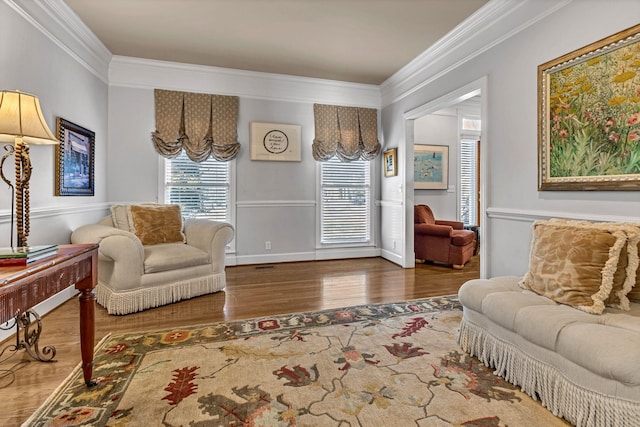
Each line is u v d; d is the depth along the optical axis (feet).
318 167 16.42
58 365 6.33
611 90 6.73
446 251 15.03
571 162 7.57
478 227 18.67
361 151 16.83
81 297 5.58
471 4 9.50
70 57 10.36
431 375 6.00
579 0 7.36
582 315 5.22
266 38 11.62
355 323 8.43
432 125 19.15
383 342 7.34
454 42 11.35
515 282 6.96
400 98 15.24
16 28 7.92
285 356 6.70
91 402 5.20
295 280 12.75
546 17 8.14
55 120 9.53
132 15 10.08
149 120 13.88
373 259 16.92
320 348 7.05
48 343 7.26
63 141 9.87
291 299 10.44
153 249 10.23
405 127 14.89
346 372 6.09
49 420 4.79
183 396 5.36
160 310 9.41
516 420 4.82
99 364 6.36
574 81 7.43
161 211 11.66
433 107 12.75
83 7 9.60
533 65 8.52
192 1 9.37
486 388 5.61
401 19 10.33
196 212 14.69
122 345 7.16
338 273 13.91
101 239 8.73
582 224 6.40
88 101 11.59
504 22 9.37
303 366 6.30
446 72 11.96
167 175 14.29
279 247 15.96
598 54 6.93
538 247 6.61
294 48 12.44
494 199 9.86
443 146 19.30
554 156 7.95
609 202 6.91
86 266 5.49
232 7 9.68
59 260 4.67
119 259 8.90
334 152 16.29
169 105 13.93
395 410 5.02
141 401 5.22
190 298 10.39
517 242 9.09
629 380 4.05
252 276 13.34
